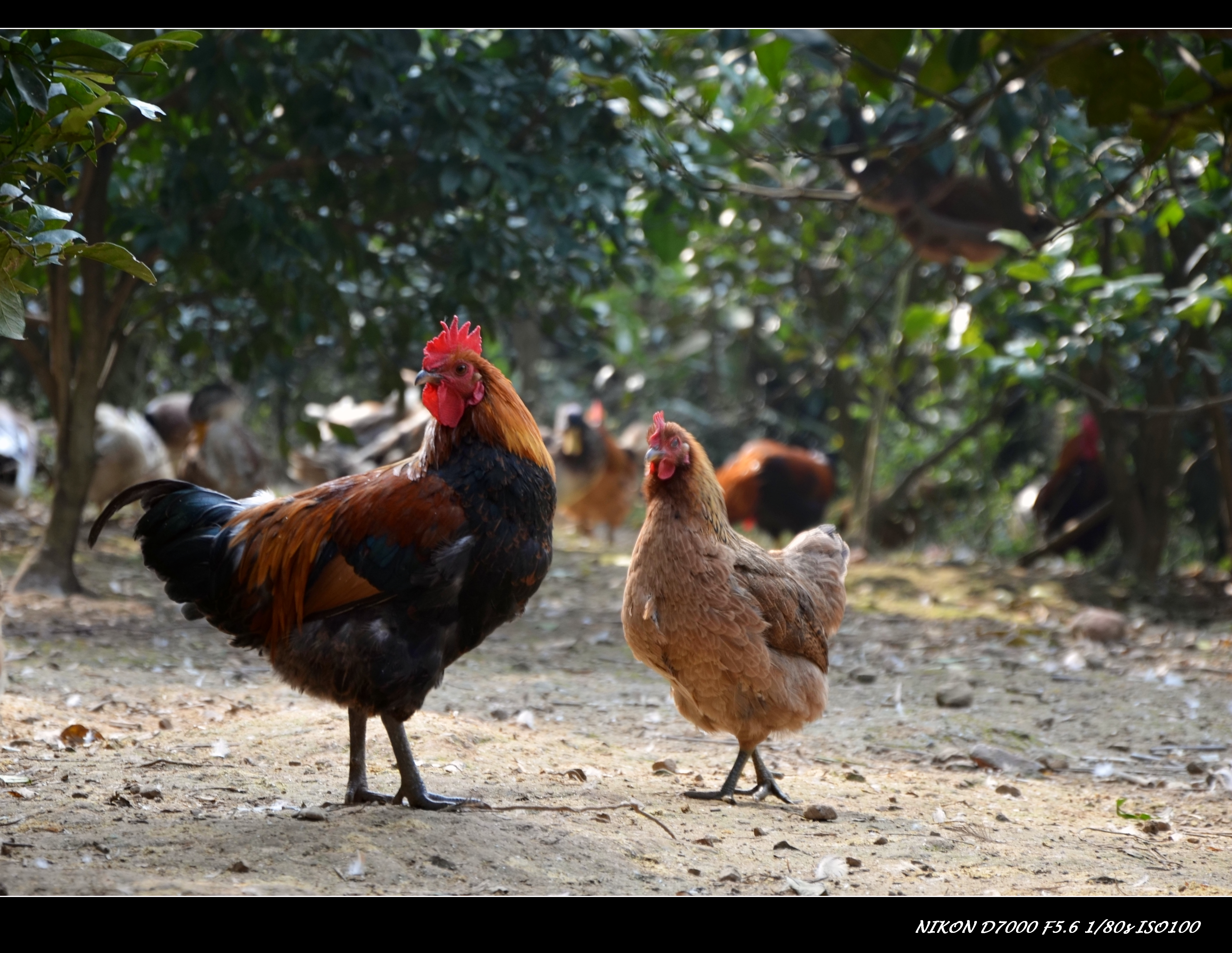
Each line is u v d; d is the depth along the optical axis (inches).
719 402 725.9
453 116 284.8
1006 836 170.2
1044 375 362.9
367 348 382.6
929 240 353.4
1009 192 359.3
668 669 181.5
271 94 315.0
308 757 190.2
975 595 423.8
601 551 502.9
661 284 636.7
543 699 258.7
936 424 603.2
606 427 626.8
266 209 292.7
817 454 543.5
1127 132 327.9
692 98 400.2
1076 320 353.4
